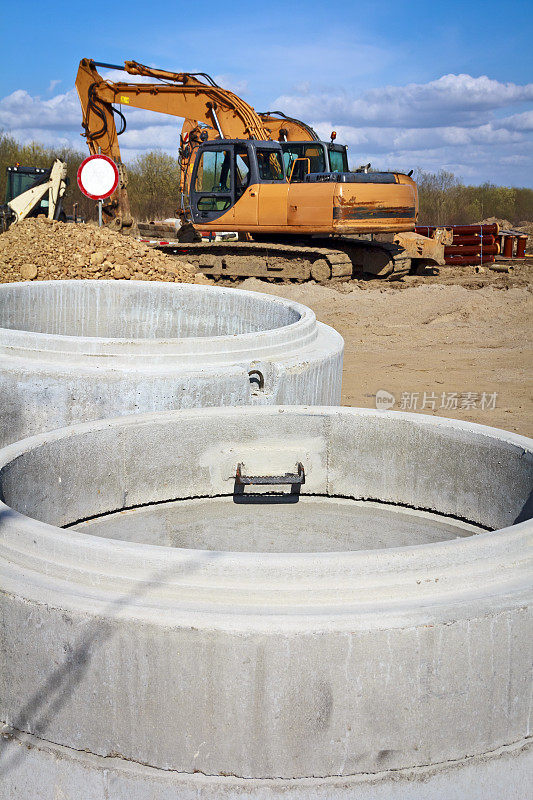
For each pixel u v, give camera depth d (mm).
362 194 16188
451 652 2229
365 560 2322
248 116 18141
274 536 3984
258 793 2242
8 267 11703
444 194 52250
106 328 7844
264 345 5059
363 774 2275
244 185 17062
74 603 2271
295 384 4930
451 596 2344
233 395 4719
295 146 17938
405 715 2248
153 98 18469
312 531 3994
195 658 2184
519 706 2354
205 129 18000
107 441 3701
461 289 15023
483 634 2246
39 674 2359
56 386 4500
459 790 2314
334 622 2184
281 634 2150
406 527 3947
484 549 2432
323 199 16031
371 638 2172
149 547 2398
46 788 2385
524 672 2334
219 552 2373
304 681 2188
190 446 3945
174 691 2219
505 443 3594
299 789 2244
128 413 4559
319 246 17641
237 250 17609
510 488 3602
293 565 2301
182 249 18141
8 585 2383
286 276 17000
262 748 2236
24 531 2508
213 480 4051
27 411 4547
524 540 2510
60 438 3486
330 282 16438
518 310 13594
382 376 9727
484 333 12281
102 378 4492
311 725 2223
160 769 2293
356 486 4152
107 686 2266
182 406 4617
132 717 2271
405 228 17125
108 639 2225
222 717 2219
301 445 4082
